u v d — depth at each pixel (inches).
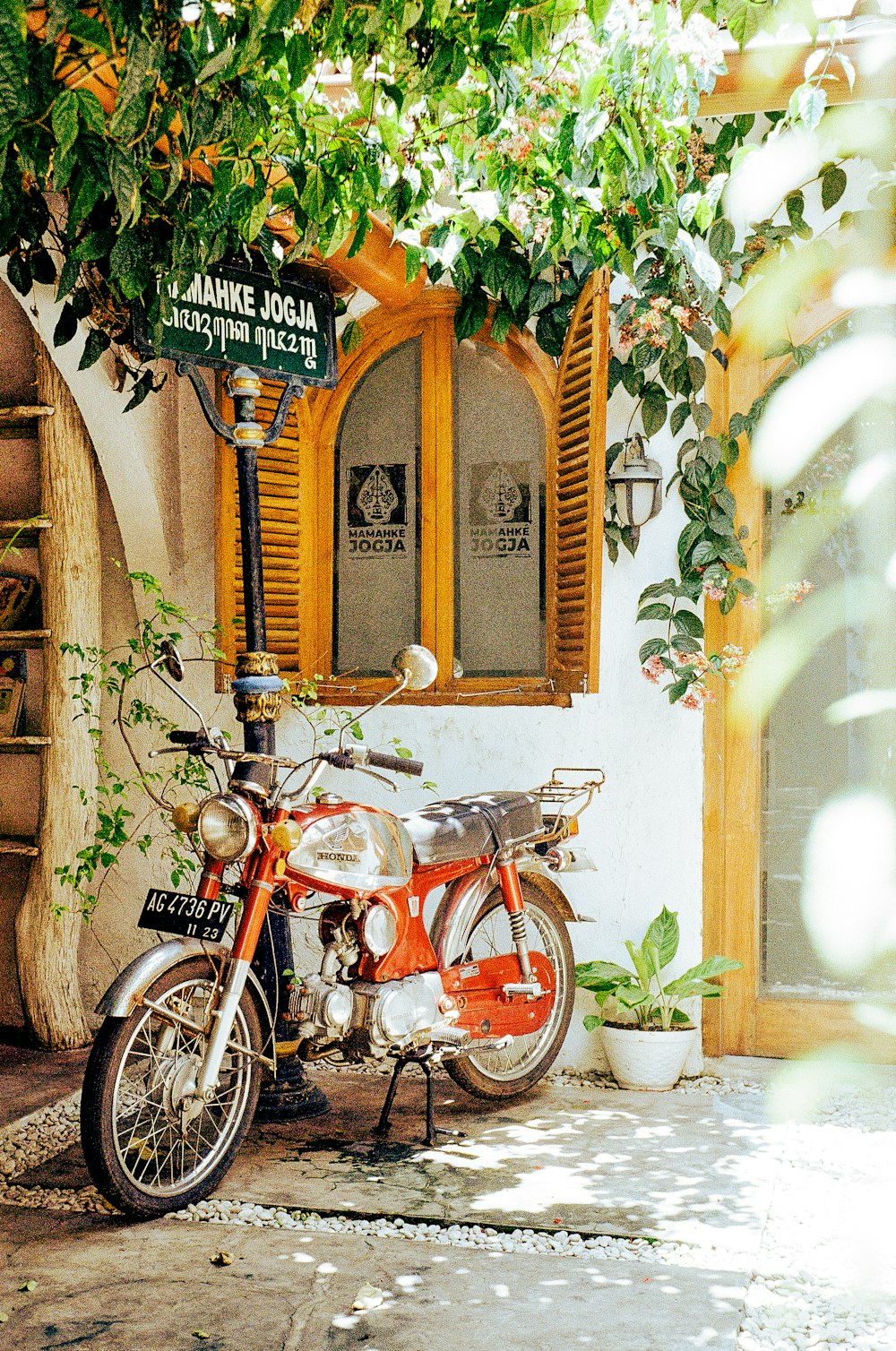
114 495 203.2
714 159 179.2
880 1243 128.3
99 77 115.3
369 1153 154.9
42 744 201.5
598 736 192.2
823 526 192.9
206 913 136.9
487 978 169.5
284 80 129.6
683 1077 185.6
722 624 190.4
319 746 205.0
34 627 208.7
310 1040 149.9
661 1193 141.3
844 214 183.0
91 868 192.9
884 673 191.5
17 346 206.4
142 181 115.8
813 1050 189.6
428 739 199.9
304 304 174.2
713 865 189.0
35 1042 202.8
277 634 203.2
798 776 193.2
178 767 198.1
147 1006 135.2
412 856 158.9
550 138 150.3
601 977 183.6
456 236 160.2
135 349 163.0
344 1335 111.2
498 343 192.7
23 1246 130.2
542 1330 111.7
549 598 194.5
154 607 208.2
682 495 185.5
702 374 183.6
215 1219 136.3
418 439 202.5
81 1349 109.2
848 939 191.6
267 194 142.4
